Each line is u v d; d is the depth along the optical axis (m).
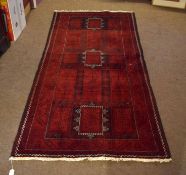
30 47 2.57
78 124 1.84
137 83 2.18
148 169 1.59
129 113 1.93
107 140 1.74
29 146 1.70
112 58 2.45
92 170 1.58
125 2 3.33
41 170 1.58
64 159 1.63
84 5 3.27
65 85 2.15
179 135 1.79
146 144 1.72
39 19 2.99
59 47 2.58
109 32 2.80
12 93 2.08
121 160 1.63
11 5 2.48
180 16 3.10
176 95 2.09
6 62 2.38
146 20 3.01
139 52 2.53
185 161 1.63
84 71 2.29
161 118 1.91
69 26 2.88
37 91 2.10
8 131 1.80
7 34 2.57
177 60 2.44
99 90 2.11
